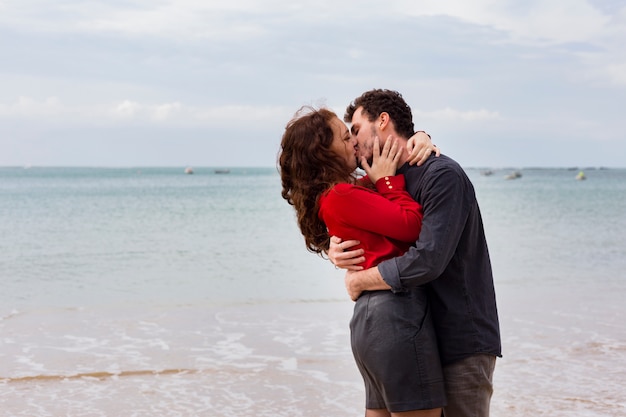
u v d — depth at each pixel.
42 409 4.77
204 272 11.43
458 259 2.94
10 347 6.32
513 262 12.52
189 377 5.46
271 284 10.16
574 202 35.62
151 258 13.29
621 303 8.32
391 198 2.96
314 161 3.04
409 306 2.89
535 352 6.07
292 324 7.27
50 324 7.27
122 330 7.00
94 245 15.47
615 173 163.25
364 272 2.93
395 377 2.88
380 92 3.15
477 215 2.99
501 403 4.82
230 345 6.40
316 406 4.85
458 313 2.94
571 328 6.95
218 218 24.09
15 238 16.98
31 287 9.89
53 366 5.72
